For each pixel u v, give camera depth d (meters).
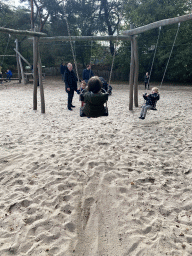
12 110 8.62
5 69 24.59
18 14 23.55
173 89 16.42
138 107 9.47
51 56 25.84
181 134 6.05
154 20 19.55
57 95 12.66
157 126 6.74
